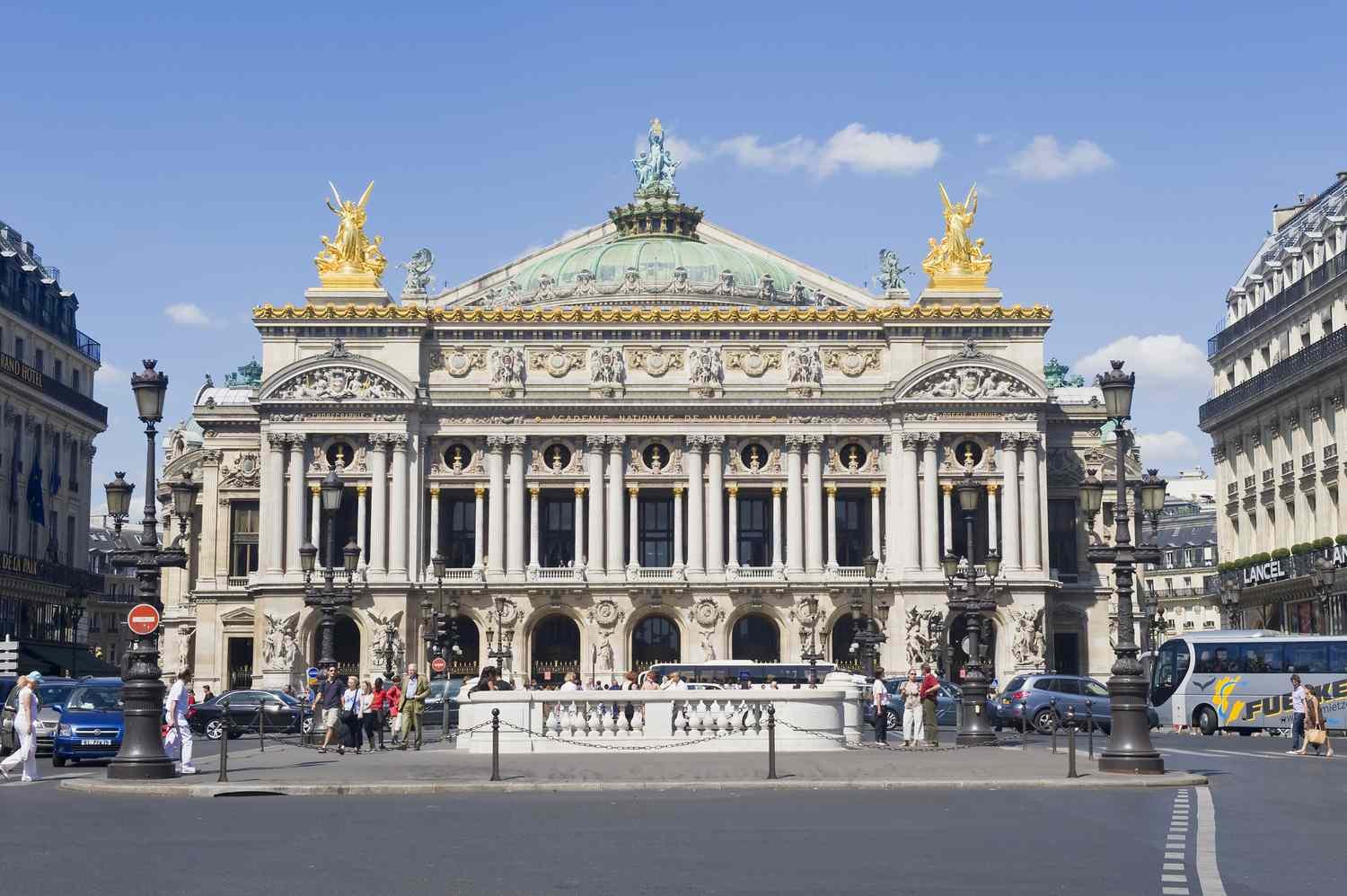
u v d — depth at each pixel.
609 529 142.00
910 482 141.25
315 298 144.50
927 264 147.62
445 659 119.38
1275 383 124.50
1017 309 143.12
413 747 76.69
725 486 143.38
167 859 33.94
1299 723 76.25
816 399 142.38
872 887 29.84
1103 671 147.00
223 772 52.41
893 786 51.97
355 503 142.12
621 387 142.75
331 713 73.25
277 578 138.88
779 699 70.44
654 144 179.00
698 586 140.88
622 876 31.28
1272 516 129.75
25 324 132.75
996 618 141.12
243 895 29.17
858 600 141.38
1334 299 117.56
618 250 168.38
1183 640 100.88
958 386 141.62
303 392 140.25
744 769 57.81
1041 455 142.12
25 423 132.62
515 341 143.75
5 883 30.52
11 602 128.38
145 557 55.59
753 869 32.19
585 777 54.59
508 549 142.00
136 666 54.41
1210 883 30.34
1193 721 98.88
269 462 140.00
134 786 50.66
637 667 143.12
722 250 170.38
